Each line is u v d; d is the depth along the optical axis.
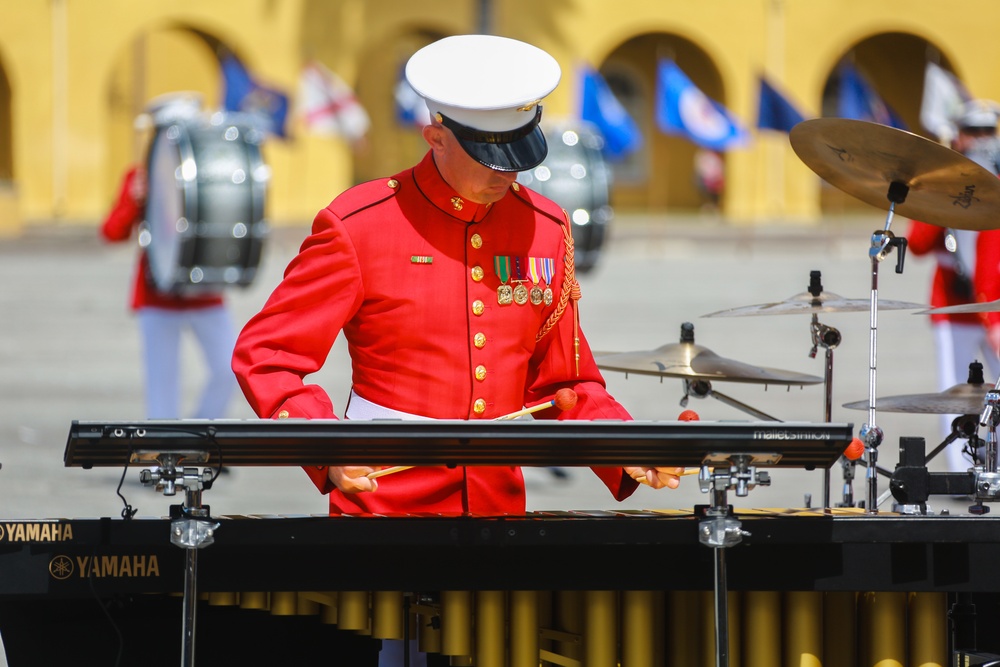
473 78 11.80
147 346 29.84
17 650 13.14
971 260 25.12
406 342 12.50
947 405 14.96
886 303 15.45
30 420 34.81
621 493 12.60
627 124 79.88
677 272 78.81
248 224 31.41
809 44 108.56
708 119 81.69
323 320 12.22
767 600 12.20
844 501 15.62
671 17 107.38
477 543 11.26
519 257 12.82
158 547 11.34
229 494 27.25
